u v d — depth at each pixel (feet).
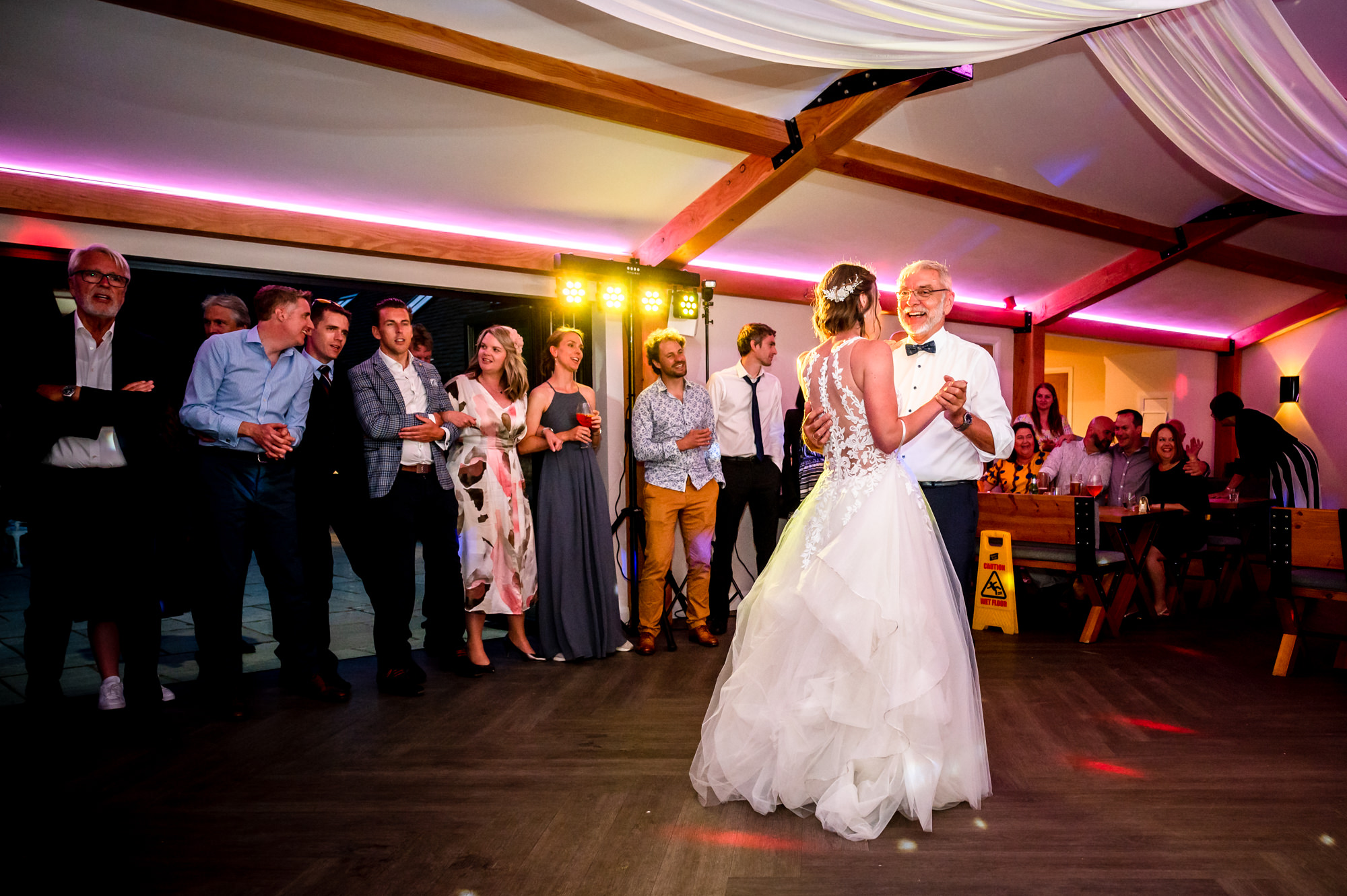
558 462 13.96
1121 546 15.75
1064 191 17.65
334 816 8.11
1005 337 24.26
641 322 16.16
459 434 13.14
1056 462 19.98
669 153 13.61
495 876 7.00
